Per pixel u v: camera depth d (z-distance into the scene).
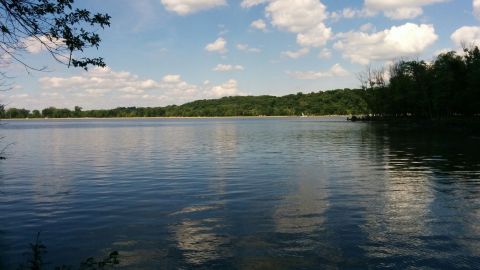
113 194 23.09
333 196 21.75
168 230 16.09
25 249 14.23
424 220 16.97
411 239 14.66
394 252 13.48
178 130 113.38
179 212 18.78
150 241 14.87
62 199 21.94
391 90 125.00
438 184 24.69
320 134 80.69
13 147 57.38
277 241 14.65
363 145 53.41
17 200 21.80
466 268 12.20
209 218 17.72
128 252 13.85
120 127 142.88
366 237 14.91
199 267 12.59
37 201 21.50
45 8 9.68
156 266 12.70
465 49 87.38
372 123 132.88
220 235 15.41
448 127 83.31
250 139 69.81
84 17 10.15
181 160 39.47
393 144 53.72
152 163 37.38
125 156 44.09
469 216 17.52
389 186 24.30
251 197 21.77
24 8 9.48
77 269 12.51
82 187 25.47
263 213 18.39
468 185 24.25
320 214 18.06
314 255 13.34
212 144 59.91
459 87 85.81
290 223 16.78
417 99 102.69
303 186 24.73
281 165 34.66
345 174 29.20
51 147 57.28
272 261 12.93
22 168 34.78
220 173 30.45
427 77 99.00
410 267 12.33
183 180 27.48
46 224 17.11
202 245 14.39
